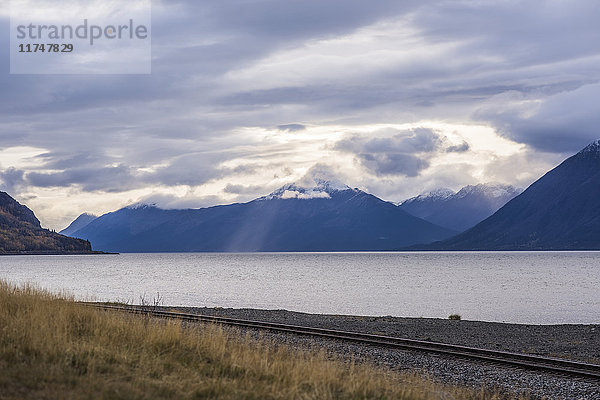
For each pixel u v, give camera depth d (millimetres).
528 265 175250
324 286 85062
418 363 19422
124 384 11992
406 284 89500
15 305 19656
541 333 32250
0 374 11508
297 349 20406
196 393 11977
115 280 101000
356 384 13539
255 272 135375
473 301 62281
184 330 19109
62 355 13461
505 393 15875
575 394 15594
